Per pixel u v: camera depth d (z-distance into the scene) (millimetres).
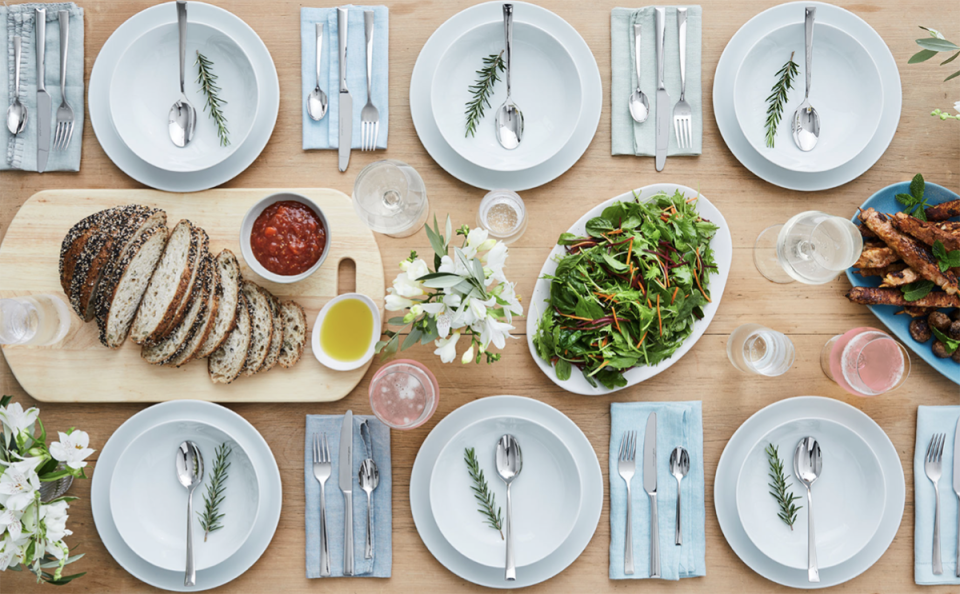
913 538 1459
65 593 1438
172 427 1417
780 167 1447
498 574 1421
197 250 1352
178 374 1429
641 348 1336
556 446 1424
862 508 1436
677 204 1395
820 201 1473
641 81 1463
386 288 1448
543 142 1446
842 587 1460
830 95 1451
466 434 1426
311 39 1462
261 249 1353
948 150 1483
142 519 1418
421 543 1457
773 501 1450
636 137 1463
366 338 1399
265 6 1469
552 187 1471
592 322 1332
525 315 1459
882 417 1474
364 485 1437
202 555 1408
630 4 1475
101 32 1471
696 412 1453
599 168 1475
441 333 1080
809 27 1397
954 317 1404
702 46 1481
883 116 1452
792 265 1376
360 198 1303
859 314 1464
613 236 1377
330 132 1456
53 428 1442
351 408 1446
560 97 1445
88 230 1365
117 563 1445
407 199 1319
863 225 1421
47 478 1209
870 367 1377
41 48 1444
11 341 1372
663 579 1456
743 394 1464
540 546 1424
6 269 1427
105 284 1343
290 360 1414
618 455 1448
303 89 1459
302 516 1449
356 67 1464
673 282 1354
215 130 1442
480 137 1444
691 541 1443
